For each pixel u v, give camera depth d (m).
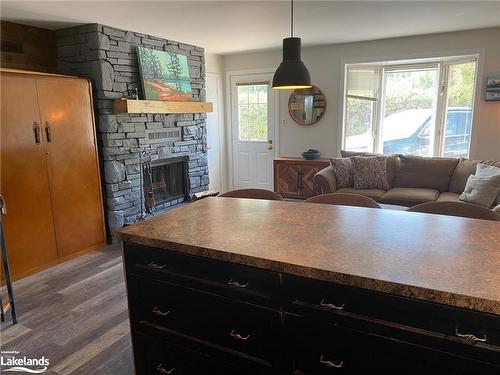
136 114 4.23
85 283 3.15
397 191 4.36
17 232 3.18
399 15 3.77
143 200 4.48
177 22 3.80
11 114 3.05
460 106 5.00
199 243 1.46
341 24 4.12
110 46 3.89
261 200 2.25
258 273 1.31
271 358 1.37
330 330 1.22
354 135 5.75
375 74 5.57
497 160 4.50
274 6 3.33
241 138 6.49
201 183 5.45
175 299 1.55
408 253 1.31
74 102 3.56
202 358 1.54
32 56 3.83
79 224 3.72
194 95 5.22
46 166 3.36
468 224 1.66
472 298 0.98
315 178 4.60
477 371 1.02
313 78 5.68
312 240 1.47
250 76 6.12
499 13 3.75
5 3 3.01
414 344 1.09
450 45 4.71
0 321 2.57
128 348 2.29
